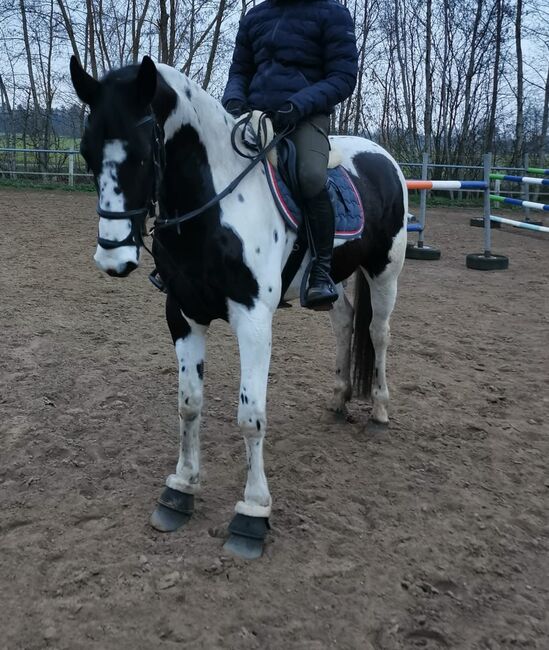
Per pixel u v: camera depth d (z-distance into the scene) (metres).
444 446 3.45
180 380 2.59
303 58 2.73
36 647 1.93
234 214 2.32
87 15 19.05
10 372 4.20
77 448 3.23
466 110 20.81
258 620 2.09
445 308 6.55
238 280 2.32
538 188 17.62
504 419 3.84
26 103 20.19
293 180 2.57
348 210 2.94
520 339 5.54
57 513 2.65
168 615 2.08
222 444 3.35
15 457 3.11
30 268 7.37
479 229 13.28
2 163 17.70
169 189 2.29
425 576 2.36
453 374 4.61
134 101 1.97
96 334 5.11
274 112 2.61
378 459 3.26
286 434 3.50
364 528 2.64
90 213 12.24
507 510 2.85
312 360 4.78
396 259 3.42
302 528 2.60
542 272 8.64
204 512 2.71
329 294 2.66
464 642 2.04
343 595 2.23
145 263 8.05
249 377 2.37
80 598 2.14
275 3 2.81
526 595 2.29
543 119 20.77
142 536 2.51
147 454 3.21
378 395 3.54
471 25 20.47
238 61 2.98
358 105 22.69
